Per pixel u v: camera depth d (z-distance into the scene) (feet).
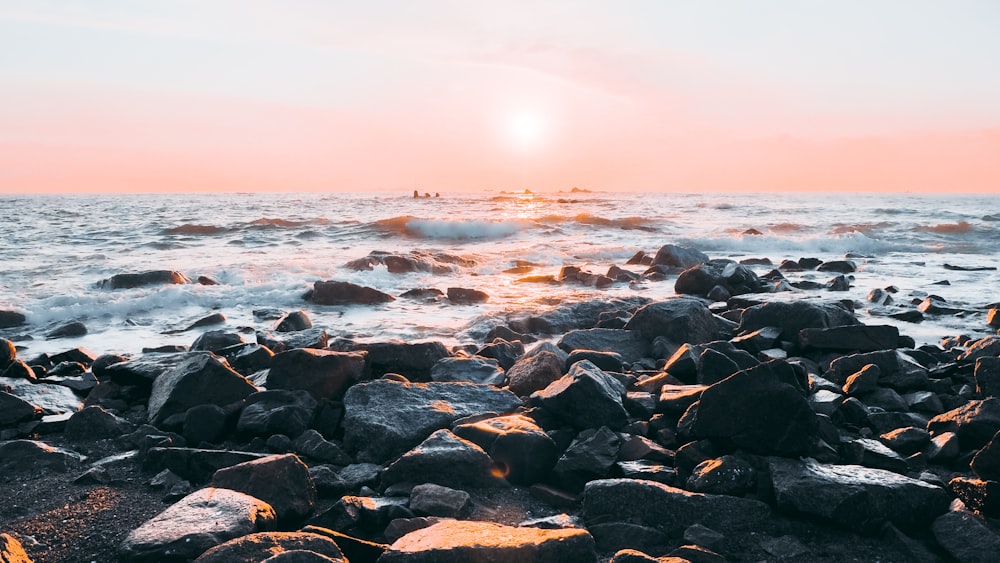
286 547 11.62
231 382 20.67
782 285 45.57
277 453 17.92
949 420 17.24
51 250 71.77
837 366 23.45
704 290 44.47
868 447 16.19
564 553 11.75
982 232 93.20
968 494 13.66
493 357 26.86
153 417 20.36
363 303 43.39
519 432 16.24
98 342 33.53
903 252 77.41
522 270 59.16
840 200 315.17
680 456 15.67
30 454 17.29
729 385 15.58
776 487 13.89
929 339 31.60
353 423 18.37
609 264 64.90
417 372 24.22
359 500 14.03
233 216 129.80
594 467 15.67
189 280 50.96
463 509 14.24
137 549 11.84
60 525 13.83
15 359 26.71
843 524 13.23
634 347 27.99
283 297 44.50
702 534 13.14
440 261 61.16
